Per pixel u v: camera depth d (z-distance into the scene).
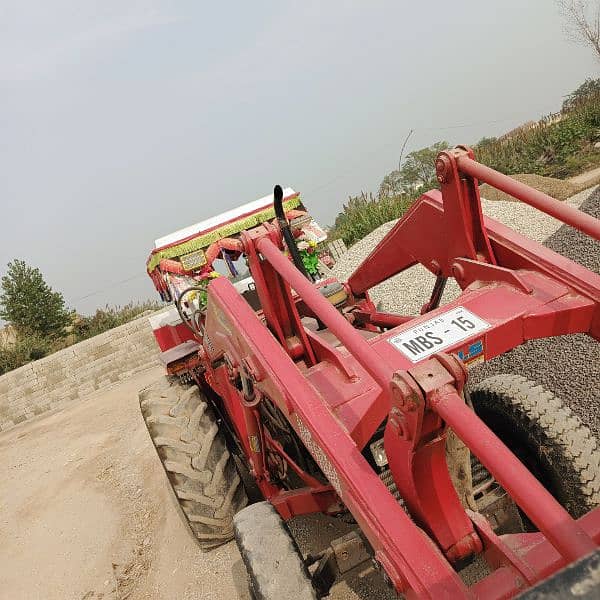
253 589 2.23
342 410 2.23
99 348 10.95
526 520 2.79
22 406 10.88
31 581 4.59
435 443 1.81
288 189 5.07
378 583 3.10
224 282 3.02
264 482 3.42
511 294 2.54
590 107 14.76
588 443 2.51
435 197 3.11
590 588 0.72
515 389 2.70
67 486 6.15
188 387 3.73
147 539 4.56
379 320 3.99
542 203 2.29
